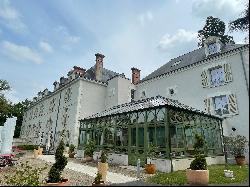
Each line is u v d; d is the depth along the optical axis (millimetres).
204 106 18859
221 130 15914
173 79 22500
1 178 9336
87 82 26891
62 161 6914
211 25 38938
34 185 7328
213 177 8656
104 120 17078
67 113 27312
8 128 12758
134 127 13977
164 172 10953
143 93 25875
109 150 15750
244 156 12969
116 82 26781
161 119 12453
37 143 34344
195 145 8141
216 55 18812
